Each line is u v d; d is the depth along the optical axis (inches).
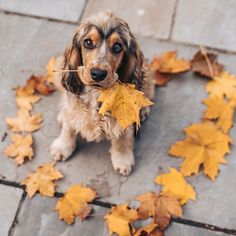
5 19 61.2
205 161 49.8
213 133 51.5
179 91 56.2
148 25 61.5
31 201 47.8
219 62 58.9
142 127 53.4
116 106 40.5
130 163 49.9
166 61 57.2
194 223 47.2
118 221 45.5
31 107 53.7
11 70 57.0
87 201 47.3
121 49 40.4
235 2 64.2
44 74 57.1
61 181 49.3
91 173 50.0
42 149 51.3
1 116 53.3
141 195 47.8
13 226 46.5
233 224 47.3
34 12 62.0
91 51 39.9
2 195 48.1
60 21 61.6
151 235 45.5
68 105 46.3
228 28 61.8
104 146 51.9
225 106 53.6
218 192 49.1
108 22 39.5
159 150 51.9
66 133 49.6
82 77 40.5
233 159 51.3
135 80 43.7
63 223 46.7
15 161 50.1
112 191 48.9
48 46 59.4
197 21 62.2
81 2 63.1
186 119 54.1
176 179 48.9
